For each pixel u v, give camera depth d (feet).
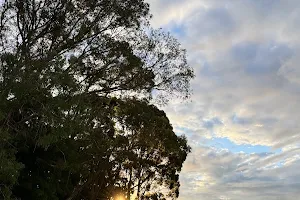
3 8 67.26
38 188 79.05
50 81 51.03
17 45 64.80
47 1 71.26
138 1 78.48
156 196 127.95
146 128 99.35
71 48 73.51
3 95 50.85
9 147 60.85
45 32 70.85
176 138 111.96
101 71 76.48
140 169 121.80
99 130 88.07
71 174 95.09
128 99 93.20
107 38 76.43
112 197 118.83
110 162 101.76
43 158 79.20
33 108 54.34
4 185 53.52
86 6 74.18
